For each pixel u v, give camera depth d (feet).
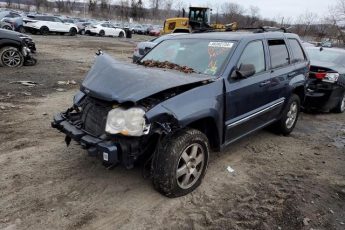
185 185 13.17
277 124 20.67
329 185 14.98
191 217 11.98
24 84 30.96
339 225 12.16
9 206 11.98
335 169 16.79
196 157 13.37
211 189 13.94
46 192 12.93
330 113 29.12
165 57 17.02
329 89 26.45
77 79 35.60
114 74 13.09
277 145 19.58
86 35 131.34
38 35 105.09
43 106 24.25
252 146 19.13
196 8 81.10
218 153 17.71
